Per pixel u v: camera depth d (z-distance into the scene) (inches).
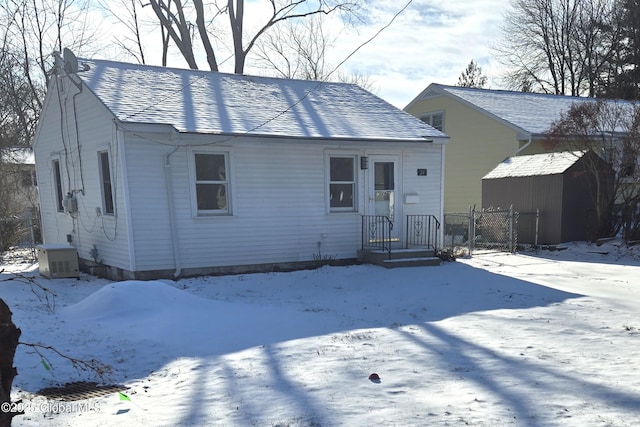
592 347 181.9
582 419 116.4
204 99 413.1
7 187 654.5
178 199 358.0
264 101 446.6
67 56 390.6
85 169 406.3
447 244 588.7
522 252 515.5
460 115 737.6
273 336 209.6
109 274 385.1
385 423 116.6
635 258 453.7
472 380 146.9
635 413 119.3
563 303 272.8
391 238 442.0
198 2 868.6
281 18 879.1
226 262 377.1
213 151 367.2
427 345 189.3
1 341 82.4
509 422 115.5
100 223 390.9
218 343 199.9
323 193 410.3
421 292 314.3
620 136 515.5
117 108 346.9
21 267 453.4
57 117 454.3
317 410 126.1
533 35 1443.2
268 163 386.6
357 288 332.8
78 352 186.7
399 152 439.5
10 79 866.1
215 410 128.6
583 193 529.3
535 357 170.1
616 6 1284.4
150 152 346.6
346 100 507.8
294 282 353.4
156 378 161.0
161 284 275.9
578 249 498.3
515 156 639.1
